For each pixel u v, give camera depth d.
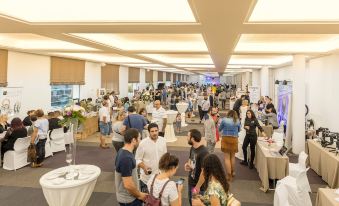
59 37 4.85
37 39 6.16
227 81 34.91
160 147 3.57
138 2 3.10
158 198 2.45
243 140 6.63
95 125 9.91
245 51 6.54
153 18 3.58
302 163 4.11
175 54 7.82
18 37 5.94
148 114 12.30
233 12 2.95
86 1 3.10
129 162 2.68
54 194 3.22
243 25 3.56
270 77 13.34
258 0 2.67
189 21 3.53
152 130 3.54
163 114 7.09
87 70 10.90
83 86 10.69
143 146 3.50
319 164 5.54
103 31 4.13
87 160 6.54
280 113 8.63
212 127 5.30
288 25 3.52
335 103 6.74
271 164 4.72
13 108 7.07
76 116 4.25
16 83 7.30
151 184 2.54
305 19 3.31
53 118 7.09
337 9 3.13
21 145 5.91
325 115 7.36
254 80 15.20
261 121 8.26
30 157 5.91
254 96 12.34
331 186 4.80
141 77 17.23
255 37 5.34
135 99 12.69
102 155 6.98
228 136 5.27
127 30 4.04
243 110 7.71
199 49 6.60
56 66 8.95
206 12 2.96
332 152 5.11
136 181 2.88
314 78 8.22
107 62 11.77
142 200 2.76
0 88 6.70
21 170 5.80
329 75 7.11
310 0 2.87
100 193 4.62
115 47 6.22
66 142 7.88
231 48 5.86
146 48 6.62
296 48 6.36
